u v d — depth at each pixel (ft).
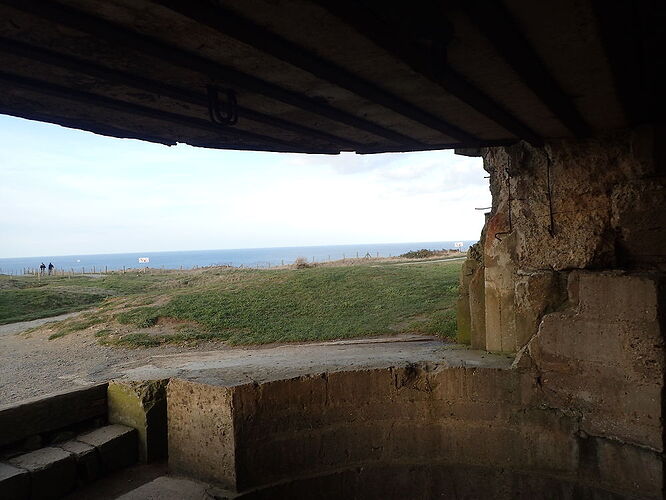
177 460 23.09
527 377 21.86
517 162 23.44
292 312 44.68
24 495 19.13
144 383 23.66
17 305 68.90
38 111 14.97
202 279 83.41
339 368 23.67
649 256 20.40
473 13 9.94
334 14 9.50
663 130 19.88
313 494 22.59
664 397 18.65
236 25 9.99
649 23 12.45
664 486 18.65
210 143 19.85
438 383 23.15
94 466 21.66
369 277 55.57
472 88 14.79
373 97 14.70
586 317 20.40
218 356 32.07
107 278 109.40
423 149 22.03
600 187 21.30
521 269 23.62
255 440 21.79
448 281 50.06
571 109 17.81
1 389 29.91
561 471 21.21
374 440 23.36
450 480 22.88
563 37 11.89
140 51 10.98
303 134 18.86
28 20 9.75
